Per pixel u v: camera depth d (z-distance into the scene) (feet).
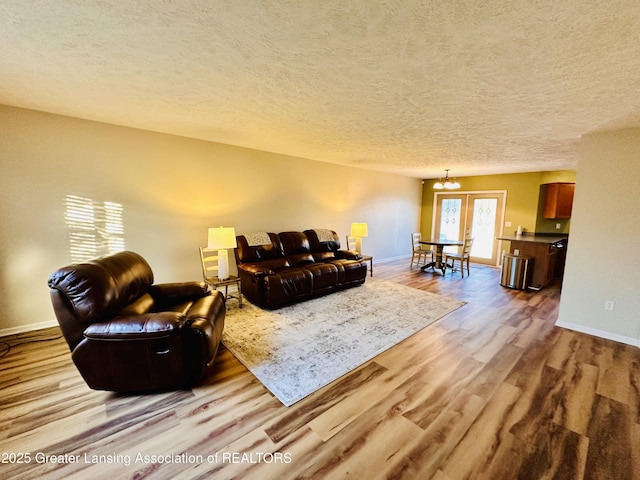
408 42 5.14
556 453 5.20
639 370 7.95
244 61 5.98
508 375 7.66
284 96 7.84
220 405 6.35
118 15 4.52
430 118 9.42
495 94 7.35
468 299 14.17
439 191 26.35
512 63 5.76
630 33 4.59
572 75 6.17
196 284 9.47
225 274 12.24
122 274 7.47
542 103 7.81
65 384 7.03
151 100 8.30
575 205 10.57
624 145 9.57
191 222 13.12
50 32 5.00
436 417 6.07
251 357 8.36
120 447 5.23
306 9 4.31
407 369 7.88
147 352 6.41
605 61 5.53
